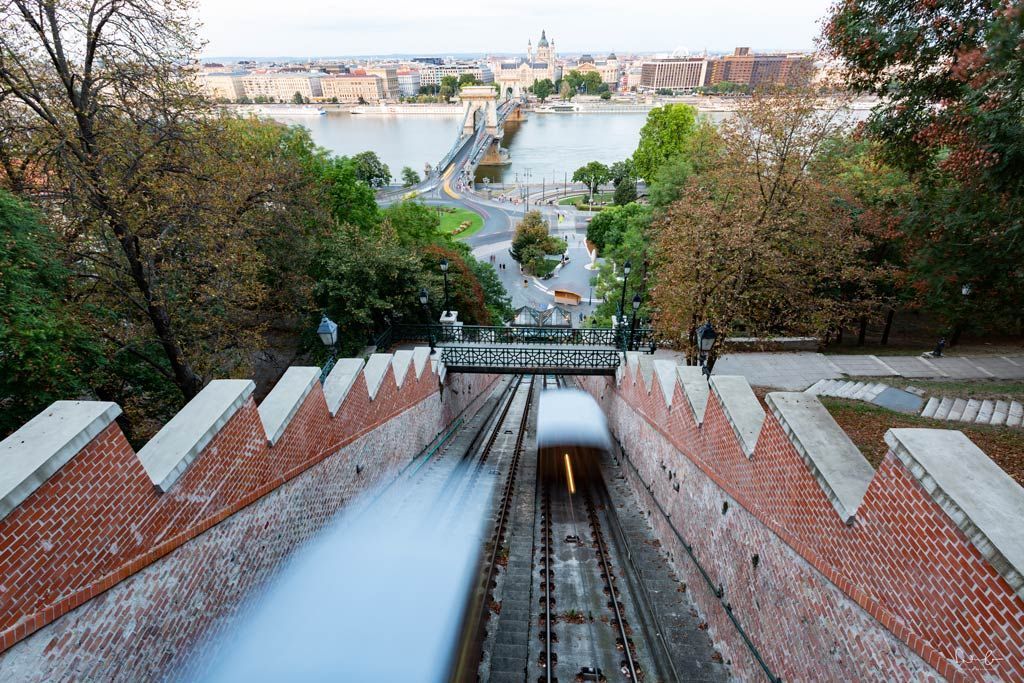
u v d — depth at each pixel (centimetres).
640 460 1324
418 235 3397
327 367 1182
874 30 1052
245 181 1642
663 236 1584
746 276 1421
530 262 6312
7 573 367
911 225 1429
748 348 1994
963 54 854
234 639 634
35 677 380
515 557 1025
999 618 331
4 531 365
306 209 1975
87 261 1265
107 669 446
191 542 557
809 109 1452
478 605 866
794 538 569
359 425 1038
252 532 672
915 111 1085
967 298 1600
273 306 2020
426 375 1535
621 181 8838
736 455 727
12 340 815
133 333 1312
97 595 439
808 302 1548
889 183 1820
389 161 16375
